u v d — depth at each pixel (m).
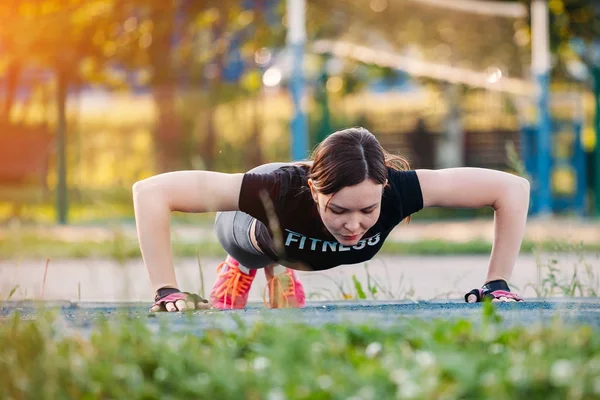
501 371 3.07
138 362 3.40
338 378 3.07
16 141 20.59
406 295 7.16
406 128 22.69
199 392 3.11
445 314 4.55
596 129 21.38
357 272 10.69
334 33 22.78
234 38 21.98
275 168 5.55
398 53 23.44
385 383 3.03
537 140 20.47
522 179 5.69
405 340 3.63
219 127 22.80
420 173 5.39
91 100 24.02
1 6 18.69
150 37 20.67
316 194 5.00
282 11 21.41
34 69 20.42
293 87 16.03
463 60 23.34
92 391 3.17
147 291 7.48
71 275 10.52
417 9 23.09
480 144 22.20
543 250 10.48
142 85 21.94
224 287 6.36
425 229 18.33
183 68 21.89
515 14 19.83
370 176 4.82
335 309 5.02
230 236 5.96
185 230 15.38
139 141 22.14
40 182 20.75
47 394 3.09
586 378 2.92
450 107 22.52
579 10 21.98
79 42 19.00
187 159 22.20
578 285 6.55
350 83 23.36
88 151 22.06
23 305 6.02
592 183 21.92
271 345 3.57
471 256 13.12
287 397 2.96
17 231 6.44
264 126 23.16
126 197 21.19
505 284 5.64
